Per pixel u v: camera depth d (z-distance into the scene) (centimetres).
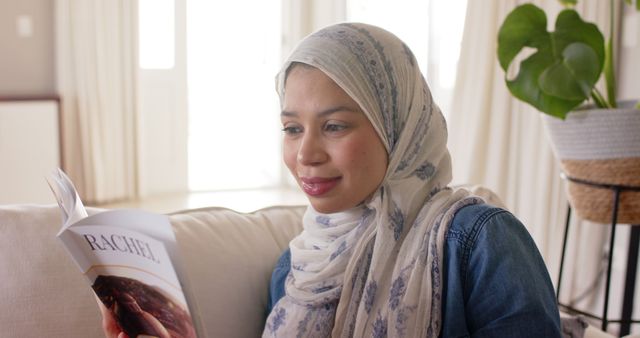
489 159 288
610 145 184
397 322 89
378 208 94
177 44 484
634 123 179
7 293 100
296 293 101
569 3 205
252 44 521
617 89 261
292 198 486
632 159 183
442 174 101
